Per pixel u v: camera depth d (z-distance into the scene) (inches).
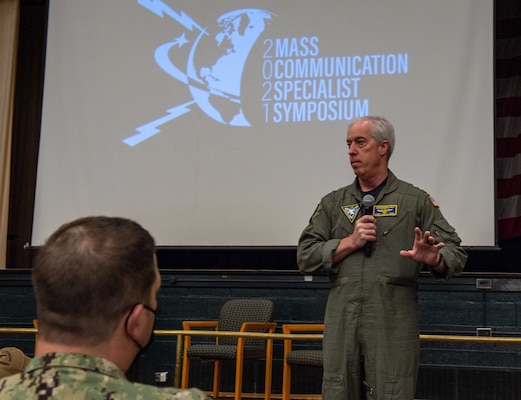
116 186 255.8
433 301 219.9
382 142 112.3
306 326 202.2
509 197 254.2
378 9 245.1
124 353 41.7
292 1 251.4
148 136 256.2
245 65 252.1
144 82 259.4
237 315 217.2
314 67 247.0
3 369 77.0
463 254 109.0
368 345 104.5
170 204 251.3
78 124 261.1
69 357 38.7
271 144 246.7
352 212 112.3
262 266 261.6
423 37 241.1
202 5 258.7
